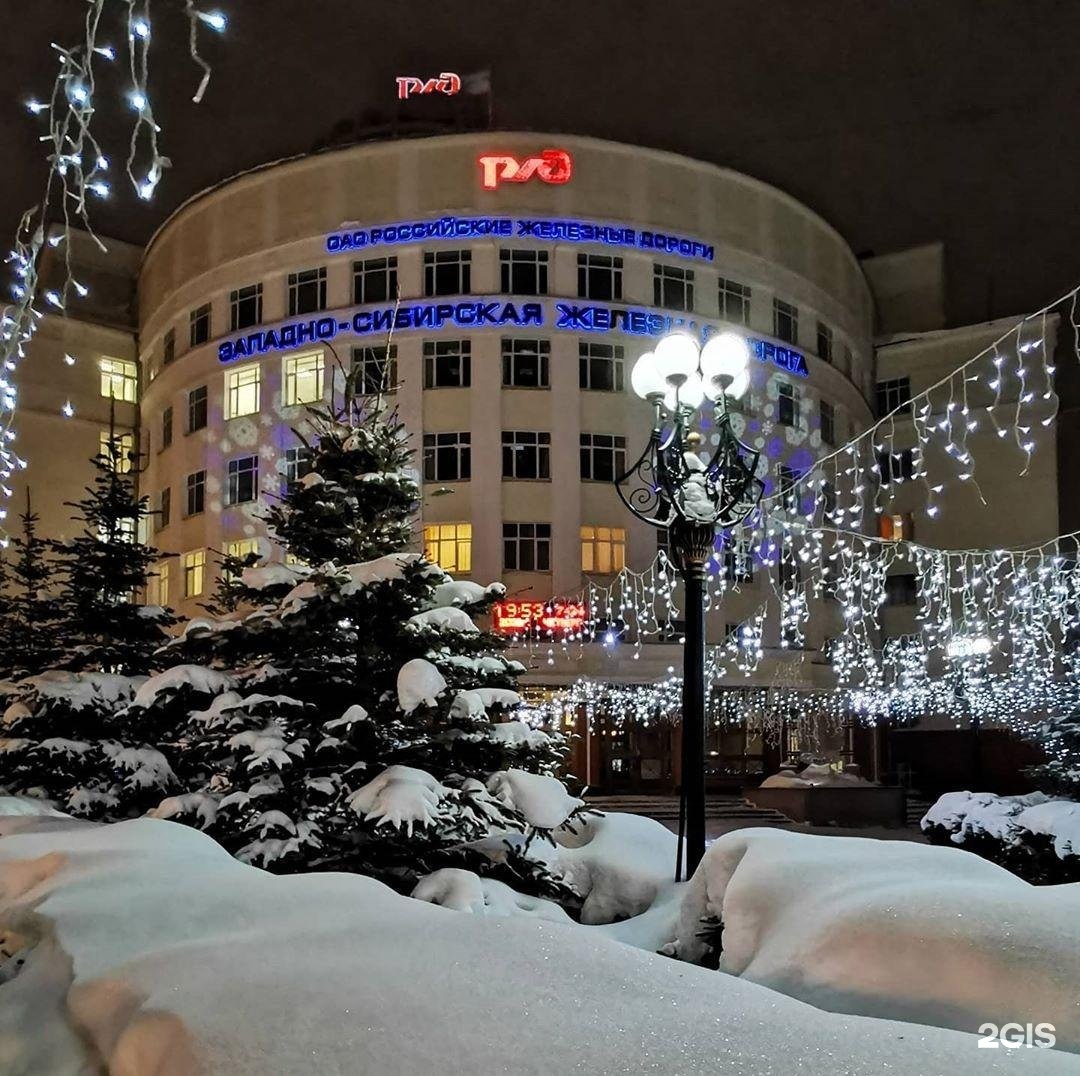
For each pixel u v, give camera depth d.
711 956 5.96
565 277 30.83
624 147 31.56
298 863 8.09
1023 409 37.56
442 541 29.58
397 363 30.23
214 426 32.12
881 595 35.25
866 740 34.78
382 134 34.09
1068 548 39.41
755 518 28.94
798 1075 2.56
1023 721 29.94
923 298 41.75
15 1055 3.41
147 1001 3.21
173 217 34.91
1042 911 3.74
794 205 34.78
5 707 12.07
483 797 8.55
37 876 5.00
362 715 8.35
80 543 13.09
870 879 4.54
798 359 33.59
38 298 36.91
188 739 10.12
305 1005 3.01
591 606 29.11
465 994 3.08
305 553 10.01
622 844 10.09
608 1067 2.62
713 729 32.22
